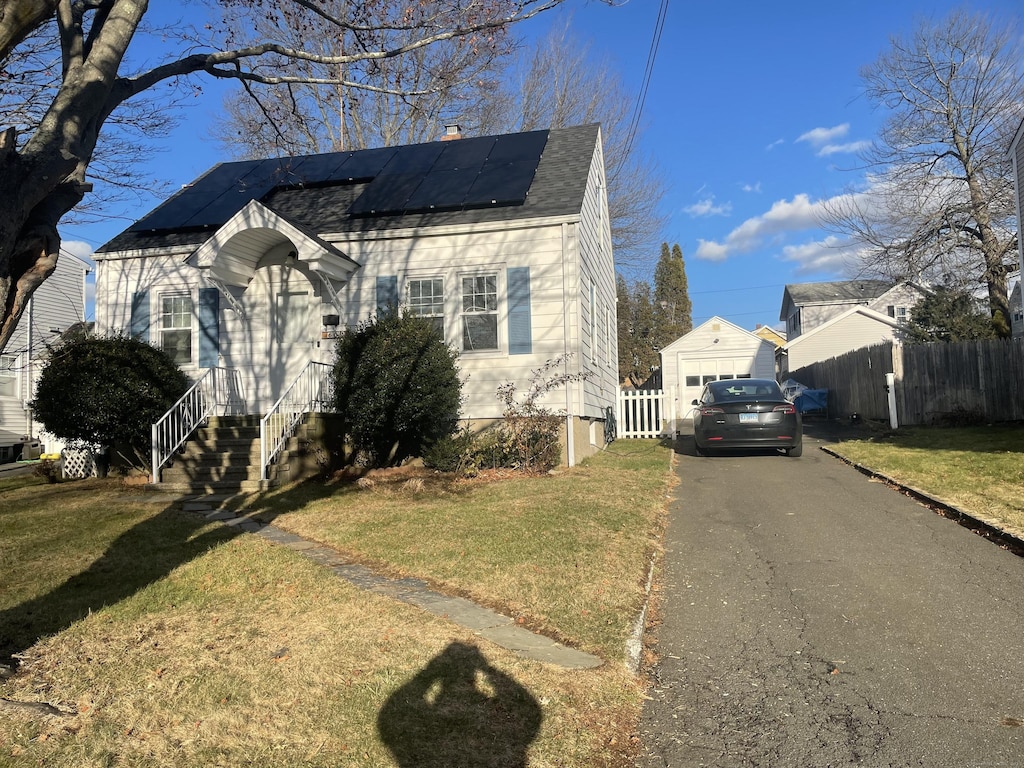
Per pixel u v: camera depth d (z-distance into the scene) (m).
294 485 11.09
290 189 15.96
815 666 4.59
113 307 14.45
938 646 4.80
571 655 4.63
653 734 3.81
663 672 4.57
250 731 3.61
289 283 13.91
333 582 6.05
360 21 7.84
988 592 5.79
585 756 3.51
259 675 4.22
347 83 7.66
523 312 12.98
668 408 20.03
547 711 3.89
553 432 12.02
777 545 7.36
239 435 12.11
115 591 5.86
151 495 10.68
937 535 7.51
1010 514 7.86
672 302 65.12
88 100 4.71
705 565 6.78
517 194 13.55
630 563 6.57
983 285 25.92
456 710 3.85
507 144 16.41
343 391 11.38
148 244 14.53
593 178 15.84
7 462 23.05
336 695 3.98
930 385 16.77
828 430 19.17
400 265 13.47
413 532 7.71
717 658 4.77
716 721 3.93
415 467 12.33
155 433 11.41
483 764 3.37
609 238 20.09
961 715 3.90
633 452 15.31
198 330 14.08
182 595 5.71
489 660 4.47
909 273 25.12
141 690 4.04
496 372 13.02
